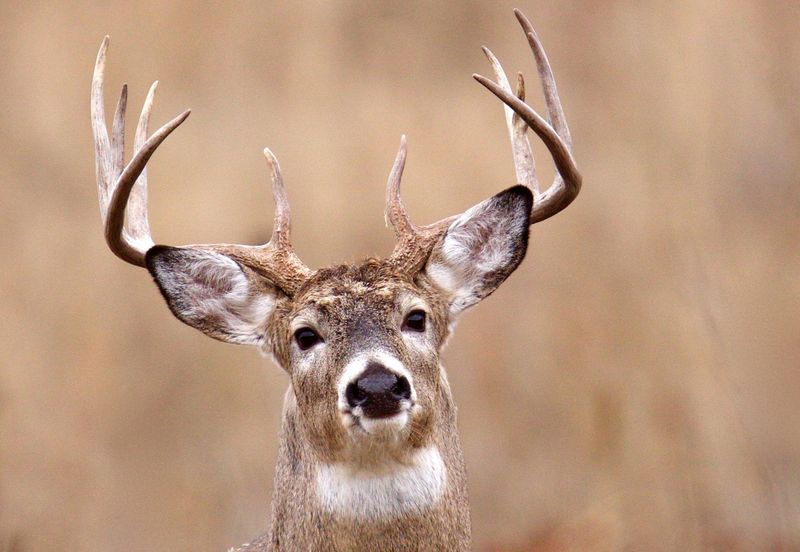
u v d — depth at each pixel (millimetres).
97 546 18438
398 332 11148
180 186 21031
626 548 17719
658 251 19969
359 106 22453
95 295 19922
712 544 17375
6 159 21578
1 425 18703
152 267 11594
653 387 18578
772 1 22656
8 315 19625
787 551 17156
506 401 19219
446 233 11703
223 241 20531
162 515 18594
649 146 21297
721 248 20281
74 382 19219
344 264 11711
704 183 20859
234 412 19141
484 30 23797
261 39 23078
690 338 18766
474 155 21500
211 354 19484
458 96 22875
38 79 22312
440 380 11453
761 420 18500
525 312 19672
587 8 23453
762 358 19172
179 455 18953
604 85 22641
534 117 11492
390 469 11062
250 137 21906
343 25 23531
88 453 18766
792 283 19719
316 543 11266
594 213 20516
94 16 22781
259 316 11789
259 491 18734
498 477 18875
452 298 11758
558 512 18438
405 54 23328
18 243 20594
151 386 19297
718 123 21703
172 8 22938
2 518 18359
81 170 21672
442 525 11227
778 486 17391
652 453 18188
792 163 21234
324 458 11203
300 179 21203
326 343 11172
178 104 22391
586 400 18750
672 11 22875
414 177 21234
